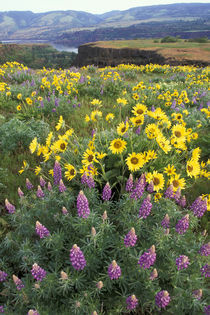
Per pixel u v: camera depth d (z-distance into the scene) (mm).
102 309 2295
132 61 59844
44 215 3129
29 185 3357
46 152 3594
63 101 8172
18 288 2350
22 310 2412
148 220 3066
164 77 18984
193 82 14484
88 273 2572
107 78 12219
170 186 2973
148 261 2150
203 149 5551
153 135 3578
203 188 4441
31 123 6242
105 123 7277
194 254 2734
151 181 2936
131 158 3156
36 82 11109
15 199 4027
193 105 9570
